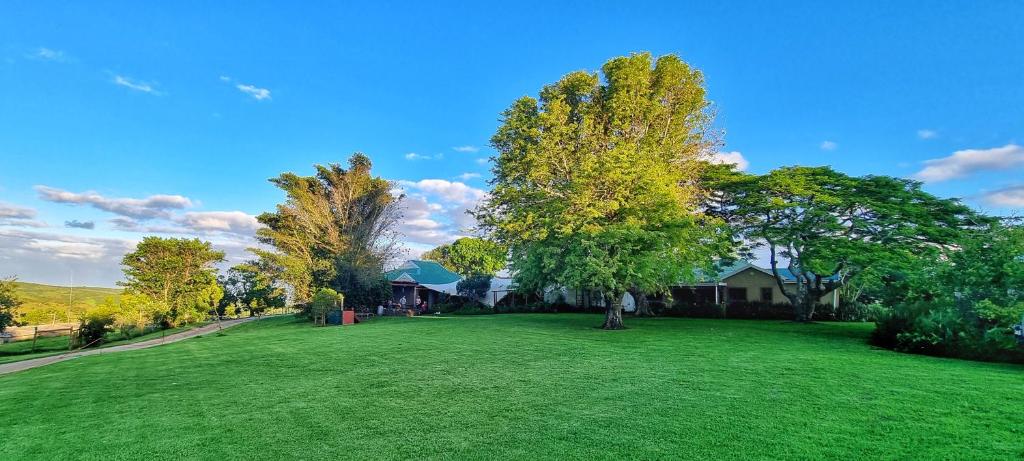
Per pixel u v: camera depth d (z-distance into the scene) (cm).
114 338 2550
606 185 1847
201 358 1311
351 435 579
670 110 2450
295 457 513
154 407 755
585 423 600
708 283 3300
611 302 1969
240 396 811
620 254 1786
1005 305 1053
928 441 505
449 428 596
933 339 1130
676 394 743
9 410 767
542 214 1939
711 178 2553
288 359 1222
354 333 1883
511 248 2327
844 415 606
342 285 3316
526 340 1530
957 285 1133
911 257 1948
